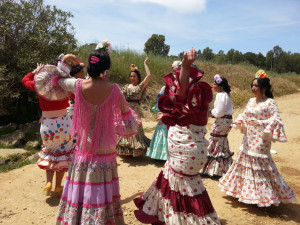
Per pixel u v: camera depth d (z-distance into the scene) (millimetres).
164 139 5711
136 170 5461
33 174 5086
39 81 3275
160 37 39094
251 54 60125
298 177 5500
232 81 17984
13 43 7727
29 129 7797
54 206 3947
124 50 14414
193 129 2861
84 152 2816
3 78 7219
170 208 2930
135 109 5891
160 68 14242
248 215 3883
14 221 3539
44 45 8141
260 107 4012
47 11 8320
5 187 4508
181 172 2863
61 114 3949
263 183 3914
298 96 19016
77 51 9164
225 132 5078
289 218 3861
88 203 2730
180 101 2826
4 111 8297
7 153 6230
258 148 3912
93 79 2811
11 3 7863
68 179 2902
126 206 3979
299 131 9570
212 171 5109
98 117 2801
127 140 5816
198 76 2826
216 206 4125
